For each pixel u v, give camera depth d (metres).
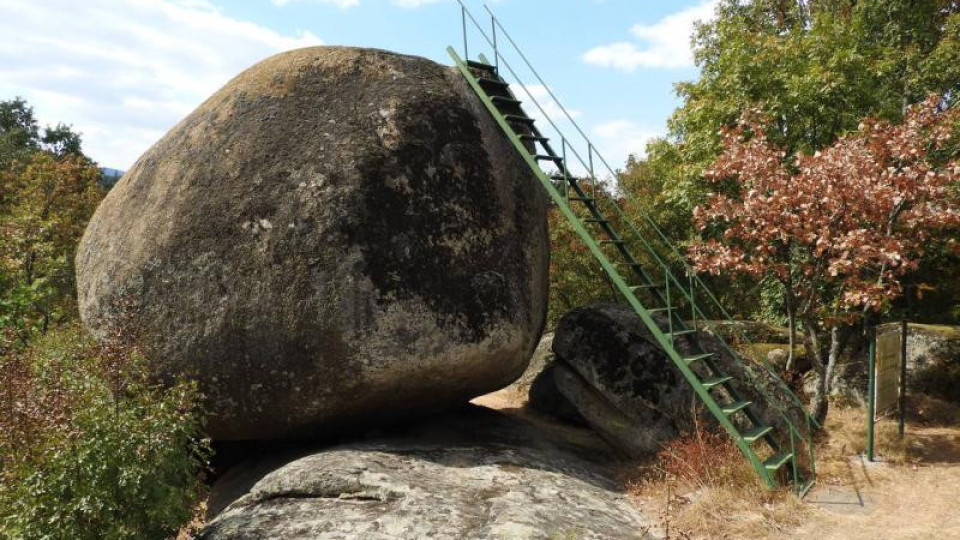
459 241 6.84
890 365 7.80
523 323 7.09
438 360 6.50
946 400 9.80
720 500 6.07
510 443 7.32
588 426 9.02
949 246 8.49
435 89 7.52
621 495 6.51
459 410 8.22
